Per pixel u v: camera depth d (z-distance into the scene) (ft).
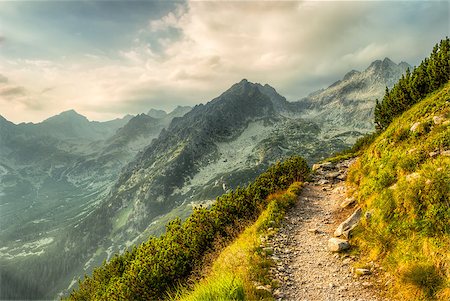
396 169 57.67
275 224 63.46
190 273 61.62
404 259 38.40
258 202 79.10
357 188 75.56
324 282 40.73
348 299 36.37
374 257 43.50
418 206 42.04
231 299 31.68
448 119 61.72
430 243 36.78
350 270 42.91
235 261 46.42
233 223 74.38
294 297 37.35
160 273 63.00
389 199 48.47
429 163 48.39
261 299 34.35
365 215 53.16
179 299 36.32
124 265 94.27
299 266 45.85
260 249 50.93
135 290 63.52
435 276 33.24
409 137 66.95
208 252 63.98
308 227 62.80
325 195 85.51
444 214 37.88
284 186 93.04
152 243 80.79
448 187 39.93
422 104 91.09
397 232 43.32
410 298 33.50
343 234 53.42
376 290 37.29
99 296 84.69
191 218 77.36
